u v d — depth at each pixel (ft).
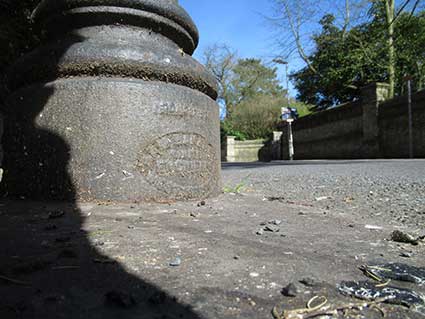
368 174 20.56
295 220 7.50
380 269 4.29
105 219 7.02
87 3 9.51
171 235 5.89
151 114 8.89
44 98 8.95
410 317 3.12
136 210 7.96
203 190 9.80
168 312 3.18
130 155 8.65
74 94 8.74
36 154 8.90
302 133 75.36
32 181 8.89
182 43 10.93
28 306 3.25
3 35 13.10
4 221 6.77
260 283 3.85
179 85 9.62
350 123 59.52
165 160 9.02
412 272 4.18
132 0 9.55
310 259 4.70
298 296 3.53
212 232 6.17
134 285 3.76
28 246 5.15
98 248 5.07
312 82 83.51
